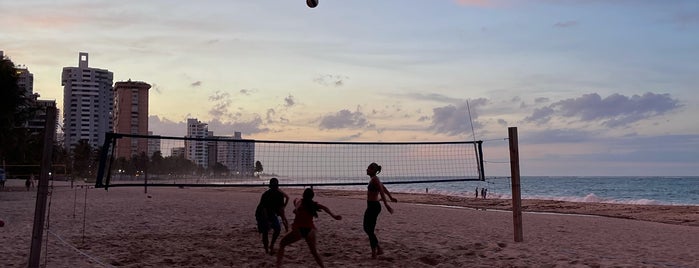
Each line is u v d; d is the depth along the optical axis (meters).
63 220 13.67
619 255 8.80
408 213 19.30
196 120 100.00
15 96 30.64
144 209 18.22
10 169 52.56
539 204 30.83
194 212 17.17
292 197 34.44
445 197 40.09
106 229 11.79
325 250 8.86
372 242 8.07
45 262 7.09
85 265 7.27
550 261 7.86
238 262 7.73
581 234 12.56
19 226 11.95
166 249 8.88
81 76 145.62
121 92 129.62
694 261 8.22
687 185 91.50
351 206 23.69
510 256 8.30
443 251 8.79
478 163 11.33
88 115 146.25
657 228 15.05
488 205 29.59
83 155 97.12
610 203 32.75
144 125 131.50
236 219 14.73
